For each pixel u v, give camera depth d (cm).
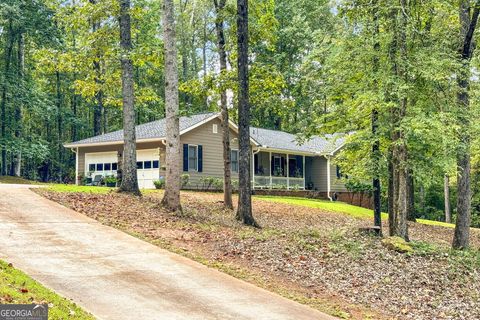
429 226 2627
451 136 1384
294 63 4209
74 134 4353
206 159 2872
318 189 3653
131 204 1622
